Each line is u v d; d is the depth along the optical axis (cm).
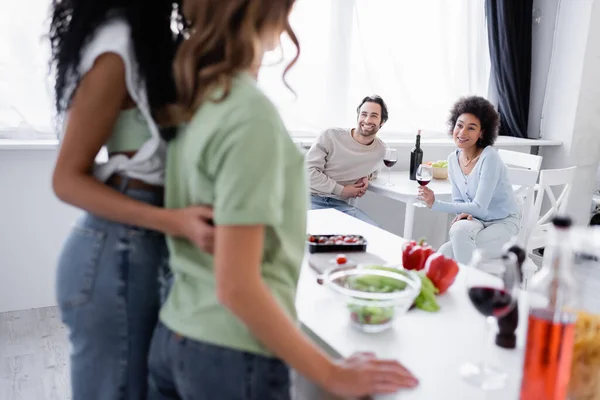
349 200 352
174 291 87
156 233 93
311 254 154
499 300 95
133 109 87
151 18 83
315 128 358
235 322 78
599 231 159
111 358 93
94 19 83
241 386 79
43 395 206
